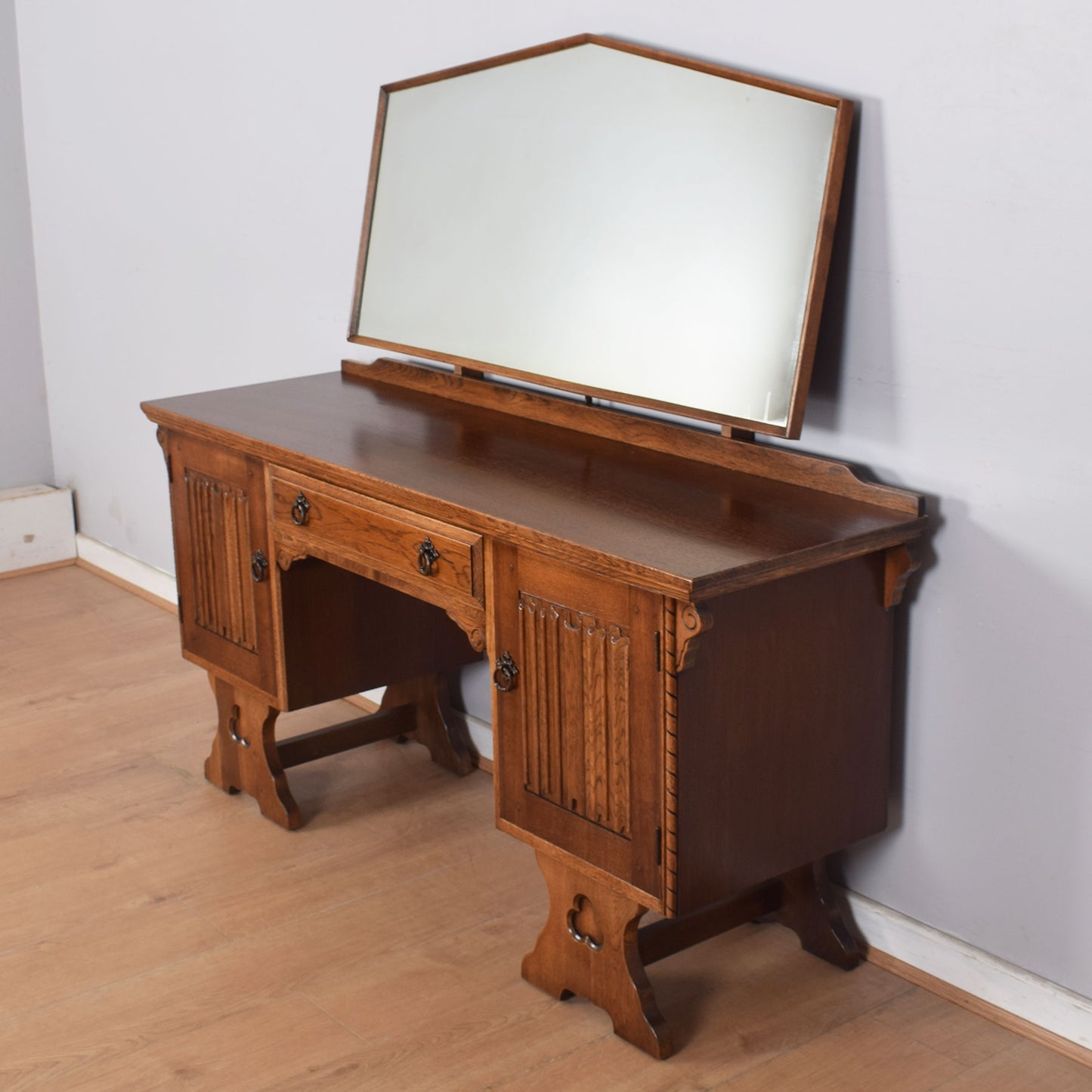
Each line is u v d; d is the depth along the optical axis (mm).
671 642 1977
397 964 2520
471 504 2229
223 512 2877
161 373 4129
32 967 2510
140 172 3979
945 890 2418
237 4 3475
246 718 3033
